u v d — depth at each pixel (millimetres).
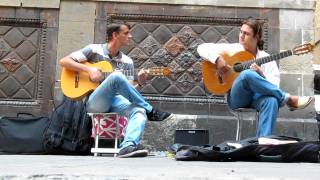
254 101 4500
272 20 7145
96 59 5008
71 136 5137
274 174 2240
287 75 7047
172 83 7008
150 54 7062
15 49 7066
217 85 4969
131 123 4348
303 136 6840
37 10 7109
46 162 3059
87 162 3148
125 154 4164
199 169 2453
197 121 6844
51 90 6973
